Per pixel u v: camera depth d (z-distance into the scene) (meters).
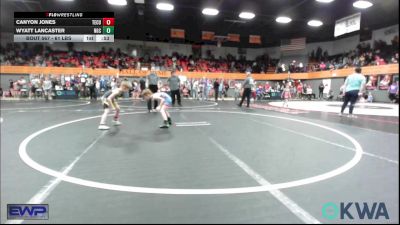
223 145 4.45
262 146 4.41
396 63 19.22
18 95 20.05
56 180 2.82
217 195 2.46
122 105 12.82
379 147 4.36
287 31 21.66
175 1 14.12
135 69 23.95
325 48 28.39
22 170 3.13
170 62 27.64
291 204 2.28
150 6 15.02
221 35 22.94
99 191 2.54
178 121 7.31
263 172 3.10
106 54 26.64
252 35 23.17
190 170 3.16
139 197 2.42
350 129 6.12
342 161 3.55
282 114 9.31
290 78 25.33
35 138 4.90
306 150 4.14
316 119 7.92
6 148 4.16
